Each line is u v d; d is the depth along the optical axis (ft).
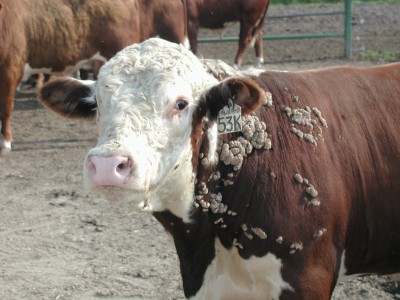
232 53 66.18
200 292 16.10
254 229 15.11
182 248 16.05
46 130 42.01
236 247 15.42
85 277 23.35
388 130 16.26
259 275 15.42
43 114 45.57
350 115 16.17
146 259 24.62
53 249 25.50
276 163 15.35
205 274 15.98
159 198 14.96
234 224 15.38
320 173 15.34
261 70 16.57
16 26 37.96
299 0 93.66
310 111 15.88
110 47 40.50
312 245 15.17
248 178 15.31
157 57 14.52
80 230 27.12
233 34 74.08
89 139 40.22
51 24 39.14
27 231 27.07
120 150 13.05
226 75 16.07
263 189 15.23
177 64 14.46
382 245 16.30
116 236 26.55
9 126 37.86
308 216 15.11
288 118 15.76
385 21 79.00
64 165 35.37
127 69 14.26
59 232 26.96
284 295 15.28
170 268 23.86
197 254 15.89
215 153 15.25
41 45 39.22
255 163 15.37
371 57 62.69
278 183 15.23
